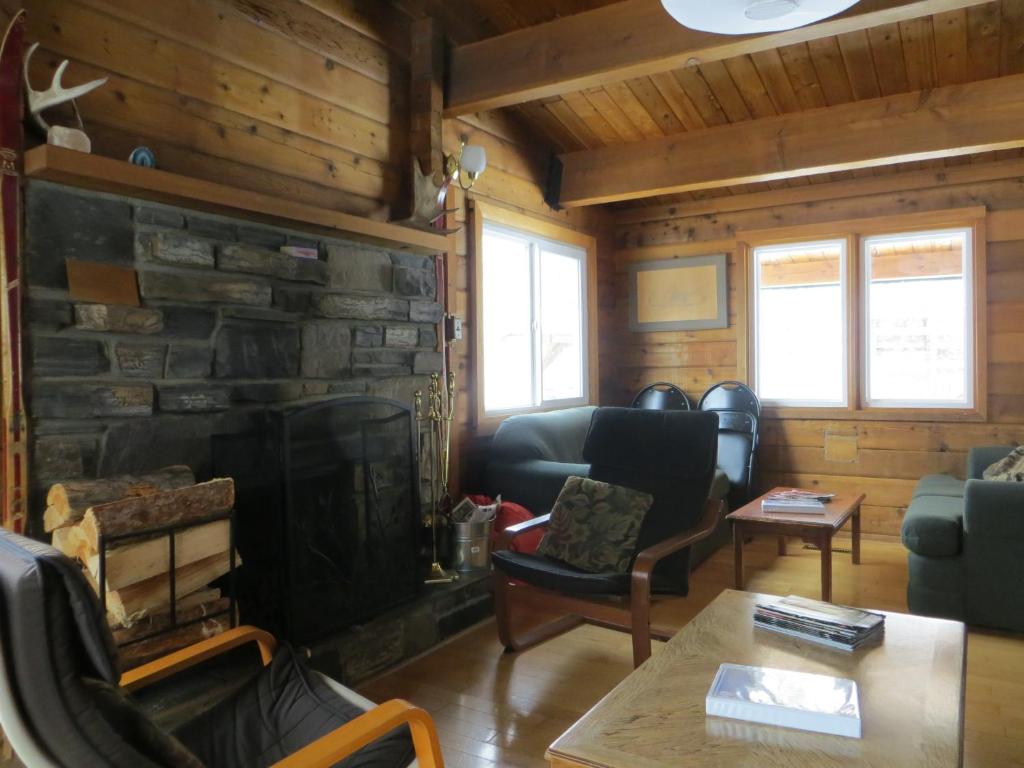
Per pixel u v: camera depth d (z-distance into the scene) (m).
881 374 4.87
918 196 4.62
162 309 2.30
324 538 2.66
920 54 3.53
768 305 5.20
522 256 4.68
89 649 0.99
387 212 3.39
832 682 1.55
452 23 3.59
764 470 5.12
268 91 2.81
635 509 2.88
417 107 3.49
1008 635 3.06
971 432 4.50
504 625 2.89
